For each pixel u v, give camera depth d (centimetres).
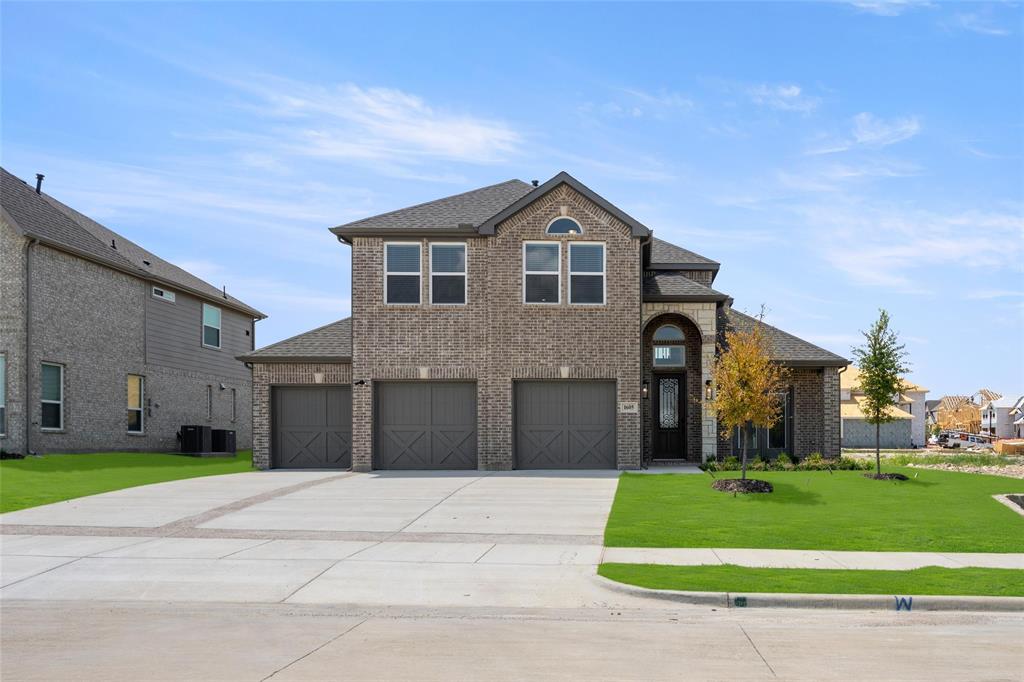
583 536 1357
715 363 2352
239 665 703
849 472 2211
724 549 1251
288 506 1667
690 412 2542
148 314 3108
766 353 2066
